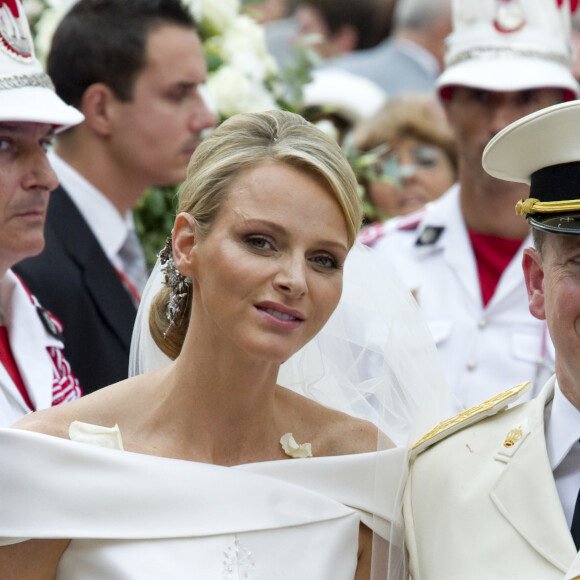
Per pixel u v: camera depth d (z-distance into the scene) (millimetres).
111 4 13500
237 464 9320
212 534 8898
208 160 8984
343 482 9406
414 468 9625
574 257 8695
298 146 8812
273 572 8930
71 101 13445
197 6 14430
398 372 9891
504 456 9219
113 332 12750
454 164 18750
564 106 8914
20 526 8719
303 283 8703
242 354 8938
